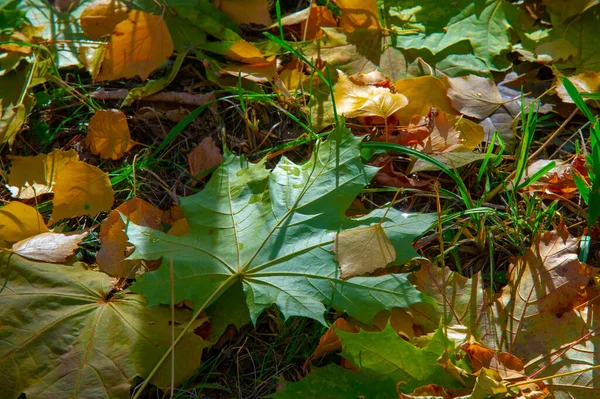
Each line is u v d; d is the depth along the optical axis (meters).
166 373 0.75
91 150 0.85
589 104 0.87
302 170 0.80
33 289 0.77
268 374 0.77
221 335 0.78
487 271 0.81
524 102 0.87
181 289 0.76
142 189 0.85
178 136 0.87
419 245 0.80
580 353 0.75
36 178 0.84
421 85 0.87
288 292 0.76
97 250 0.82
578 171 0.83
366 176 0.79
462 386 0.73
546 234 0.78
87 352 0.75
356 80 0.86
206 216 0.79
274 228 0.78
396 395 0.74
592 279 0.78
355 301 0.75
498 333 0.76
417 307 0.76
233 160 0.81
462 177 0.85
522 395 0.73
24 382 0.74
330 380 0.74
